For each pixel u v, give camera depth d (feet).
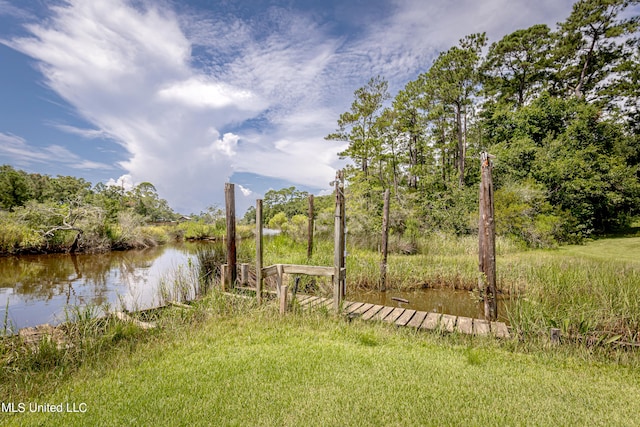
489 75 96.22
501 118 84.43
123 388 10.46
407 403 9.57
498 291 29.30
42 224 56.85
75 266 46.83
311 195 38.04
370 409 9.22
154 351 13.76
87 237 61.11
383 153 85.46
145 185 183.32
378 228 54.60
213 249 40.88
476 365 12.87
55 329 15.85
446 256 42.16
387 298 29.07
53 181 138.31
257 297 20.29
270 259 36.11
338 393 10.09
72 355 13.55
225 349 13.91
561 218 59.62
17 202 95.71
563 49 86.07
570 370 12.85
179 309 19.31
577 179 63.87
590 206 66.44
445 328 17.72
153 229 92.48
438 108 79.71
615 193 65.00
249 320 17.90
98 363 12.71
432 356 13.66
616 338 15.26
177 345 14.48
